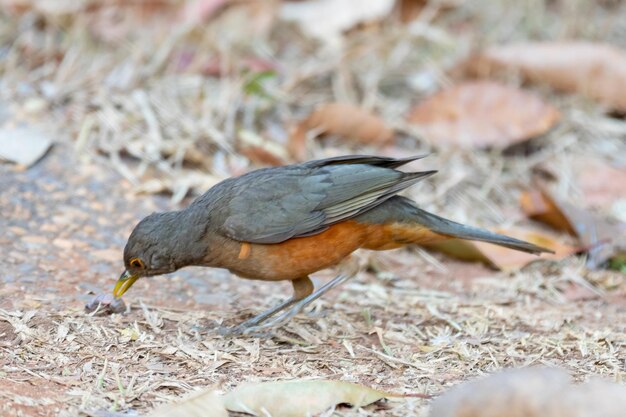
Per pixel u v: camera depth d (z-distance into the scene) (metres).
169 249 9.38
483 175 13.57
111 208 12.05
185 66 14.75
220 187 9.64
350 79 14.91
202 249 9.45
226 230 9.30
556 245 11.93
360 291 11.05
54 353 8.71
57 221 11.62
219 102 13.98
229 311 10.21
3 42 15.08
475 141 13.73
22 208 11.74
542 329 9.90
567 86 14.92
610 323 10.27
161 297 10.42
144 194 12.42
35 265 10.62
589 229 12.13
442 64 15.55
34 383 8.09
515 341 9.51
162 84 14.36
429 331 9.82
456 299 10.91
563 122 14.59
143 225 9.47
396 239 9.92
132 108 13.69
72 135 13.20
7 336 8.95
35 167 12.56
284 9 16.00
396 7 16.39
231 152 13.25
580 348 9.27
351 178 9.56
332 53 15.39
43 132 13.12
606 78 14.81
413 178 9.79
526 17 16.91
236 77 14.52
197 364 8.73
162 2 15.88
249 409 7.73
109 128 13.28
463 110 14.05
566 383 7.04
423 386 8.41
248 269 9.55
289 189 9.43
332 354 9.18
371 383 8.48
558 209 12.30
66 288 10.21
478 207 13.02
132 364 8.62
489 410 6.88
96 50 15.08
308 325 9.89
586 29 16.64
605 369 8.81
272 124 14.04
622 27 16.97
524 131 13.71
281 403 7.79
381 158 9.93
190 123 13.53
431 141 13.87
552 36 16.53
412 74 15.38
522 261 11.75
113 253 11.18
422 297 10.94
